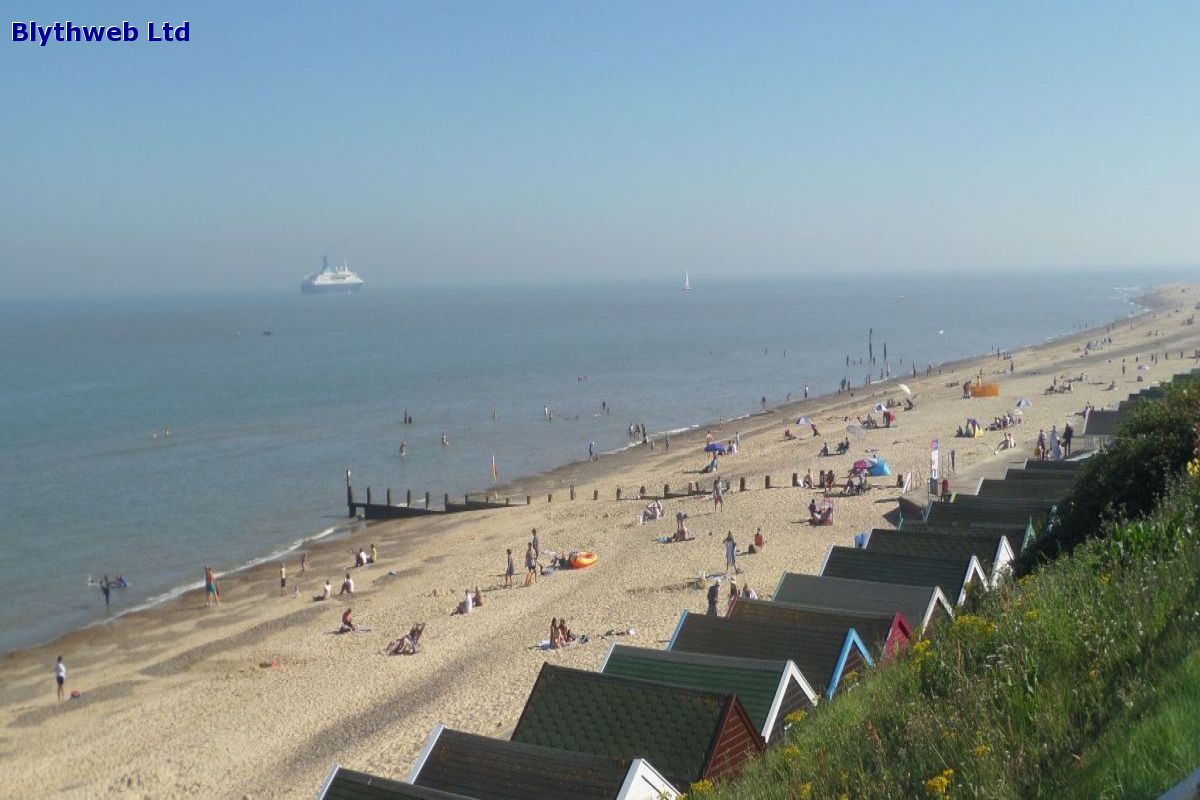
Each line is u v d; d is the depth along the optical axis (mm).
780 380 135000
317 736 28922
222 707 32656
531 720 15148
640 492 61656
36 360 189500
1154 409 21844
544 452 86562
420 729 28328
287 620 42812
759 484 60531
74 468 81750
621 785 12336
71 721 32875
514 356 177250
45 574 53000
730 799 9711
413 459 84750
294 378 148500
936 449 47875
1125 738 6551
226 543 59312
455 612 40500
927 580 22094
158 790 26531
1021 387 100062
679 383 133250
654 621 35594
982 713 8031
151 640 41844
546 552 48125
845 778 8234
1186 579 8938
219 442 93812
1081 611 9258
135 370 166375
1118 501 20266
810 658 17312
